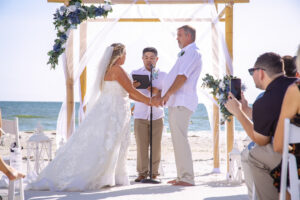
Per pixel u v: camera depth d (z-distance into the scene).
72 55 6.25
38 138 6.06
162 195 4.73
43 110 47.84
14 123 3.60
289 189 2.73
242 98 3.74
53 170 5.29
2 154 10.22
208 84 5.29
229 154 5.82
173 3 6.16
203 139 17.44
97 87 5.60
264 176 3.06
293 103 2.69
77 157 5.29
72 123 6.28
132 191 5.04
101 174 5.30
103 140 5.36
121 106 5.54
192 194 4.80
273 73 3.11
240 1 6.36
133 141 15.67
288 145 2.63
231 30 6.40
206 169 7.86
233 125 6.43
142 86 5.86
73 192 5.02
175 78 5.59
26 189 5.23
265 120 2.98
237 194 4.81
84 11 5.63
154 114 6.04
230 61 6.13
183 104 5.49
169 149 13.11
